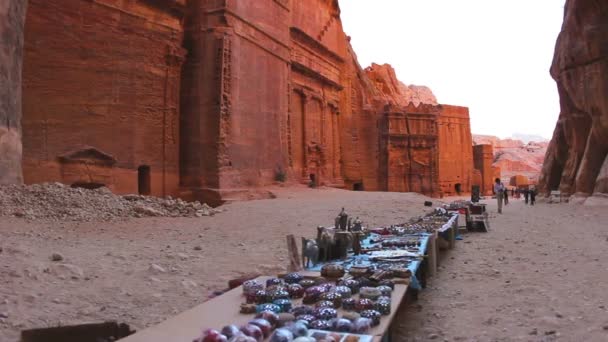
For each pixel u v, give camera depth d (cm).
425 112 4406
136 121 2127
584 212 2008
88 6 1947
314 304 412
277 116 2855
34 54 1781
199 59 2348
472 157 5481
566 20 2612
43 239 932
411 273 504
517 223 1622
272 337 305
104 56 2005
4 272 628
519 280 712
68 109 1877
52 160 1819
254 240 1094
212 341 293
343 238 632
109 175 1994
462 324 516
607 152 2519
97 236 1052
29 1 1767
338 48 4084
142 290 630
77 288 620
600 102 2362
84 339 392
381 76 6344
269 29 2769
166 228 1245
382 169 4300
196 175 2302
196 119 2328
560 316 525
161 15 2252
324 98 3781
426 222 1042
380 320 358
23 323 480
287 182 2881
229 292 453
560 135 3206
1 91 1330
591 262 838
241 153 2434
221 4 2330
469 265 851
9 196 1262
